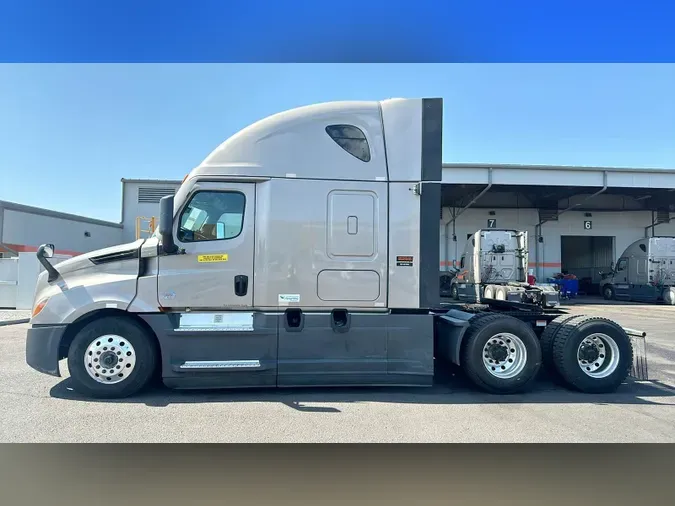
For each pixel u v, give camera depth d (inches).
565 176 929.5
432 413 193.3
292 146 215.6
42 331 205.9
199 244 210.7
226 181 212.1
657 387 242.1
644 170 933.2
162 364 205.9
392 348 214.8
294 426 175.6
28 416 184.2
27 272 604.7
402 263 215.6
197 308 209.6
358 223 215.0
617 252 1151.0
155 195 1125.7
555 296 274.1
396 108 222.1
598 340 232.2
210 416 185.3
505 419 187.3
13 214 834.2
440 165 218.5
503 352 226.7
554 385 243.0
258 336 209.3
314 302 212.1
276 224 211.5
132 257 210.8
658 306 850.1
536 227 1135.0
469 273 760.3
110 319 207.2
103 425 175.0
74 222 981.8
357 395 217.5
